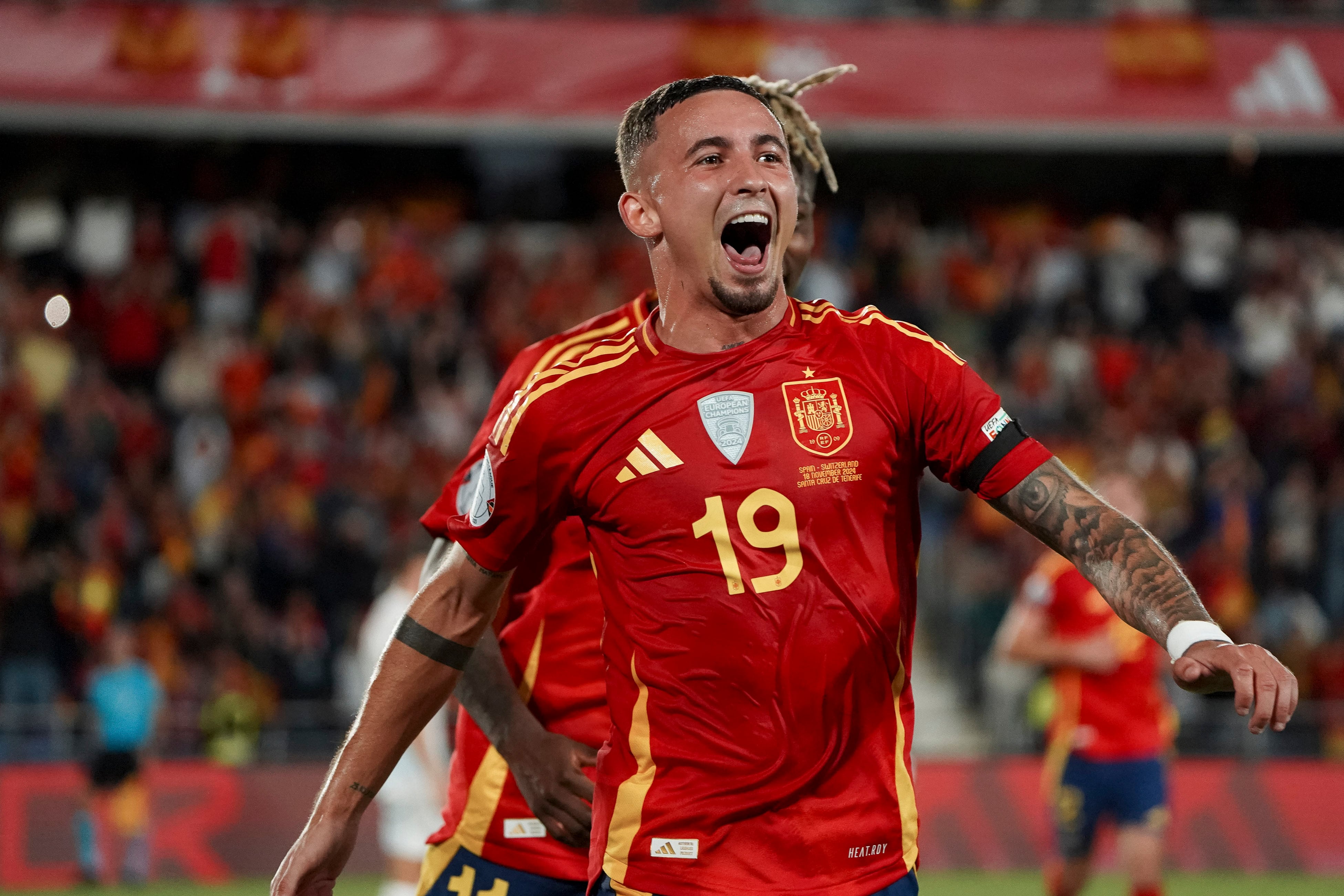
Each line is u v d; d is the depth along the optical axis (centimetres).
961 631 4794
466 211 6838
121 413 5278
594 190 6894
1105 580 905
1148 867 2744
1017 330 5828
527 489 976
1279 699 797
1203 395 5716
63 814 3975
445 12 5222
